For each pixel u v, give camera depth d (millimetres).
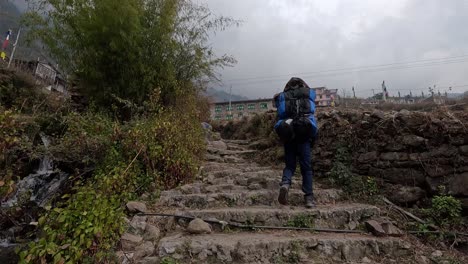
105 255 2072
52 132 5656
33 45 5977
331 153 4105
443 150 3066
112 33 5457
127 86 5910
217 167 5047
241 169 4879
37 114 5895
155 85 6105
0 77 9836
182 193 3639
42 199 4426
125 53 5629
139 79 5953
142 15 5812
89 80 5977
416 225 2799
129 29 5402
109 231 2277
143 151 3922
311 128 3199
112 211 2396
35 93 8430
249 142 7676
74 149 4273
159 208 3201
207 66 6672
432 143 3156
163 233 2697
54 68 6371
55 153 4406
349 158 3848
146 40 5867
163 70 6086
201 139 5949
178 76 6605
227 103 28688
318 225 2840
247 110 29219
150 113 5562
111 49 5480
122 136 4293
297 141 3287
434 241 2592
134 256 2207
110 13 5254
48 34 5730
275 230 2760
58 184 4664
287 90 3488
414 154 3252
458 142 2994
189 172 4273
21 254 2004
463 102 3746
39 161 4879
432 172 3084
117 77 5914
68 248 2035
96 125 4703
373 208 2998
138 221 2697
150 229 2600
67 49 5941
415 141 3252
